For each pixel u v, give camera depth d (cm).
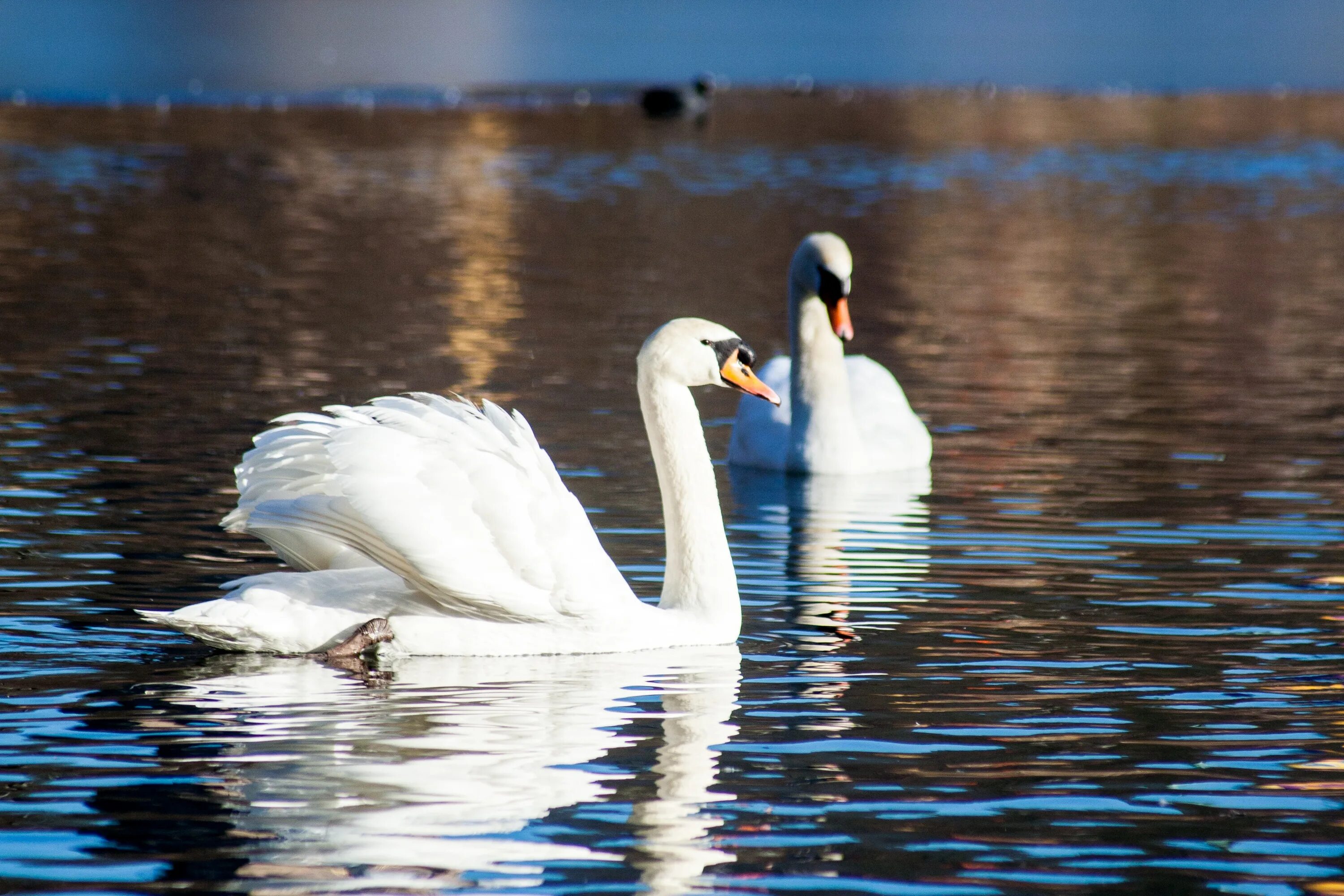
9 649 1054
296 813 806
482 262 3212
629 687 1010
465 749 894
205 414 1828
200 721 931
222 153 5000
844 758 891
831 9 16050
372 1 14662
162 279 2881
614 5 15888
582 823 800
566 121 6525
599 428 1825
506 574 1049
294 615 1045
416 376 2097
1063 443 1838
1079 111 7469
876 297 2977
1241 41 12619
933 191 4666
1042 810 826
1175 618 1172
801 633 1139
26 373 2039
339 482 1031
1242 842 791
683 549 1129
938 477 1694
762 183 4734
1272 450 1778
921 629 1148
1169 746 914
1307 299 2997
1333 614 1177
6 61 8300
